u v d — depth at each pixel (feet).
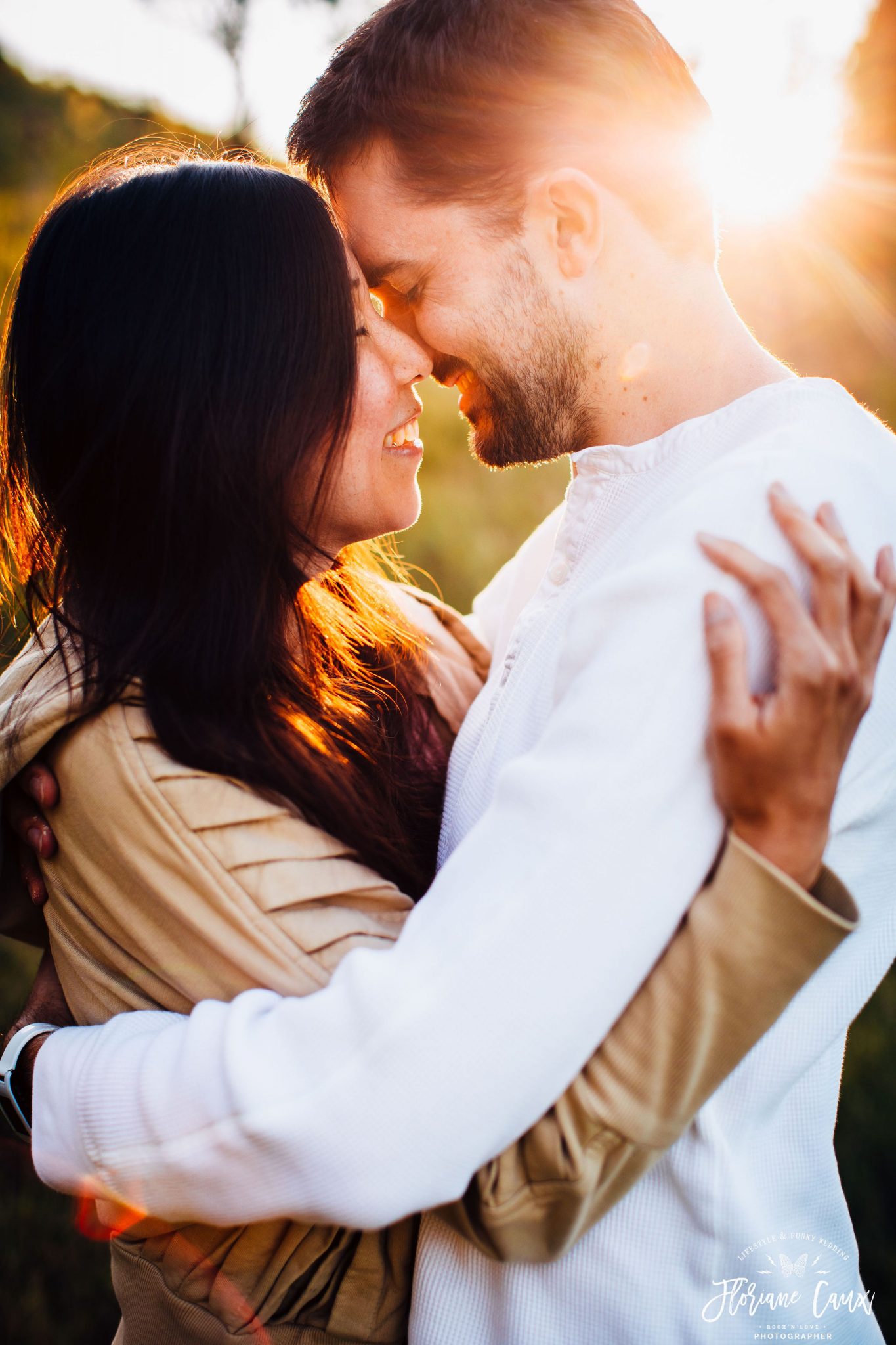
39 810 3.29
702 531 2.56
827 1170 3.15
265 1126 2.33
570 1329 2.81
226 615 3.31
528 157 3.23
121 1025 2.92
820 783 2.29
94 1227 3.35
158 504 3.31
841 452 2.74
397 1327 3.15
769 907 2.29
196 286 3.23
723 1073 2.44
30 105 26.43
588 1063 2.45
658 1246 2.77
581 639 2.69
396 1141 2.28
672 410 3.30
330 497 3.64
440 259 3.44
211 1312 3.11
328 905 2.97
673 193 3.23
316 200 3.39
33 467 3.54
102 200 3.28
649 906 2.31
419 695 4.41
